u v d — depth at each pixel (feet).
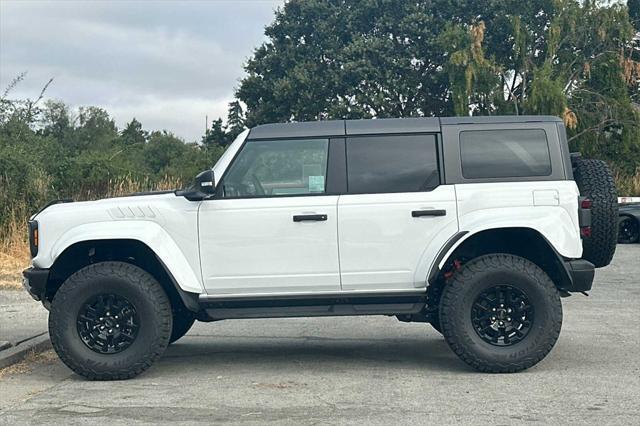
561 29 112.27
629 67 111.86
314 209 22.82
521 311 22.57
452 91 112.88
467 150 23.25
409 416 18.53
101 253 24.18
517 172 23.12
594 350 25.81
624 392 20.49
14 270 46.06
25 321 31.89
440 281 23.70
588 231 23.00
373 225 22.79
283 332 30.55
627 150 112.57
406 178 23.12
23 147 62.75
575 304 35.60
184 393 21.12
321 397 20.48
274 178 23.27
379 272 22.81
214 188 22.71
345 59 126.62
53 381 22.93
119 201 23.30
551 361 24.31
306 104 128.88
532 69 115.96
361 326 31.63
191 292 22.82
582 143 113.60
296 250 22.82
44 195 57.77
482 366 22.50
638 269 48.16
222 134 145.28
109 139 153.69
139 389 21.66
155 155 163.43
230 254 22.84
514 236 23.54
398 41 130.72
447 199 22.81
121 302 22.68
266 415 18.81
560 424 17.78
